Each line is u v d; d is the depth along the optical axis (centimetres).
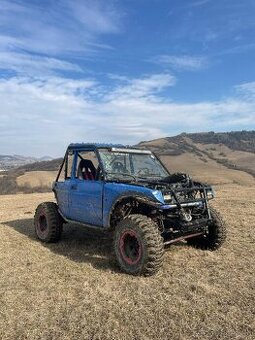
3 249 721
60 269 588
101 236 804
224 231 658
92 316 423
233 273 545
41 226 789
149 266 535
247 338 368
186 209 600
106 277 545
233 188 1877
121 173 674
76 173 734
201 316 415
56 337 381
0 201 1692
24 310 443
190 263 597
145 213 621
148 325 399
